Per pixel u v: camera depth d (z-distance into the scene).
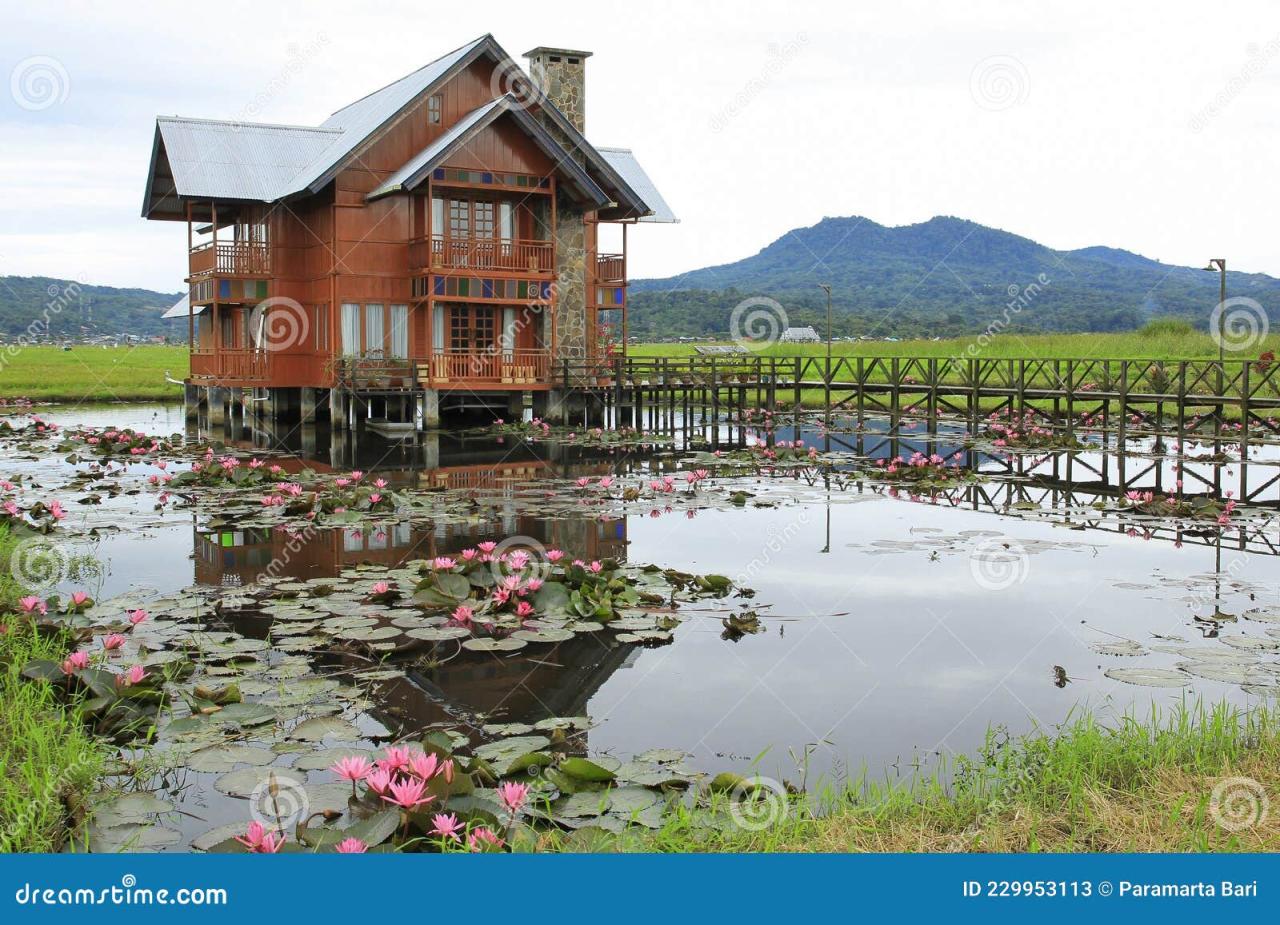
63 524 12.03
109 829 4.54
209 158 26.33
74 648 7.01
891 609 8.51
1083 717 6.03
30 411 32.19
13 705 5.59
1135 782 4.83
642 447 22.05
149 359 54.66
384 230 24.84
